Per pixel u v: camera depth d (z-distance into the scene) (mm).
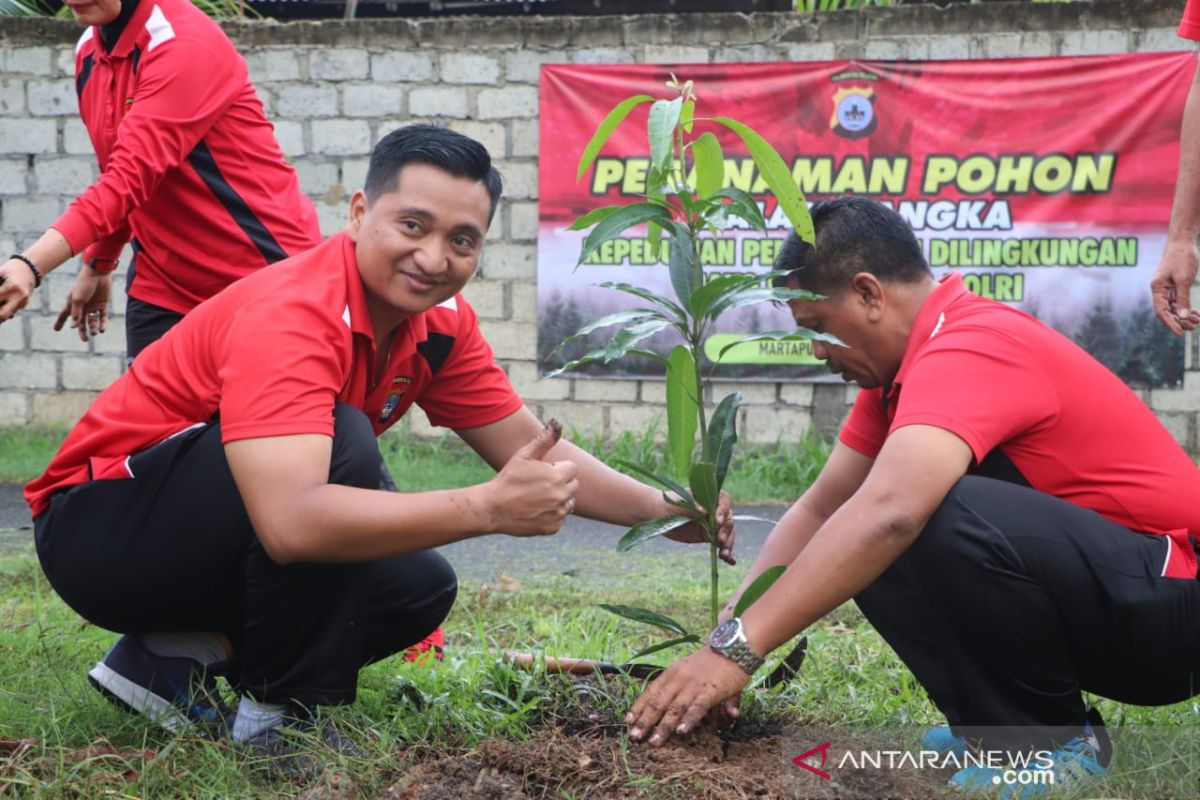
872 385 2646
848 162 7242
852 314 2529
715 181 2631
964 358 2357
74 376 7875
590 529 5941
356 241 2467
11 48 7680
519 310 7609
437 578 2766
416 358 2740
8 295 2912
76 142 7738
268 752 2412
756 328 7355
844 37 7277
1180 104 6961
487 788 2270
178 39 3193
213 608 2525
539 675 2771
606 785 2252
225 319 2410
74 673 2988
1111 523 2404
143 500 2428
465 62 7523
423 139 2396
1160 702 2547
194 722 2562
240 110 3332
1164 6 7016
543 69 7398
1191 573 2400
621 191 7402
